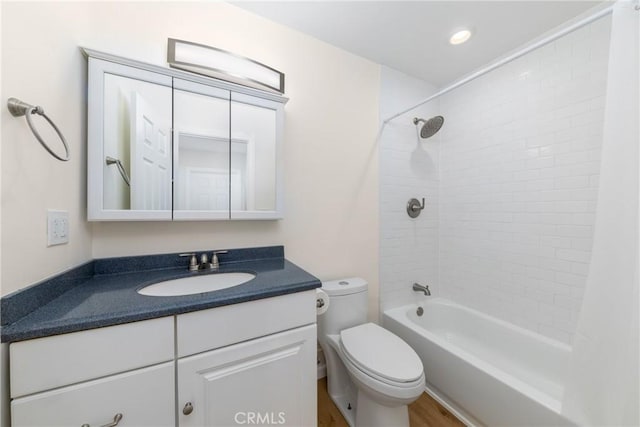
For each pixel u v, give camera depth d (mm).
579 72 1315
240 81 1230
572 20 1347
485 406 1149
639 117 787
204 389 765
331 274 1601
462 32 1458
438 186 2072
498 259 1692
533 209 1509
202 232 1230
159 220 1071
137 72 1012
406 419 1139
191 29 1177
